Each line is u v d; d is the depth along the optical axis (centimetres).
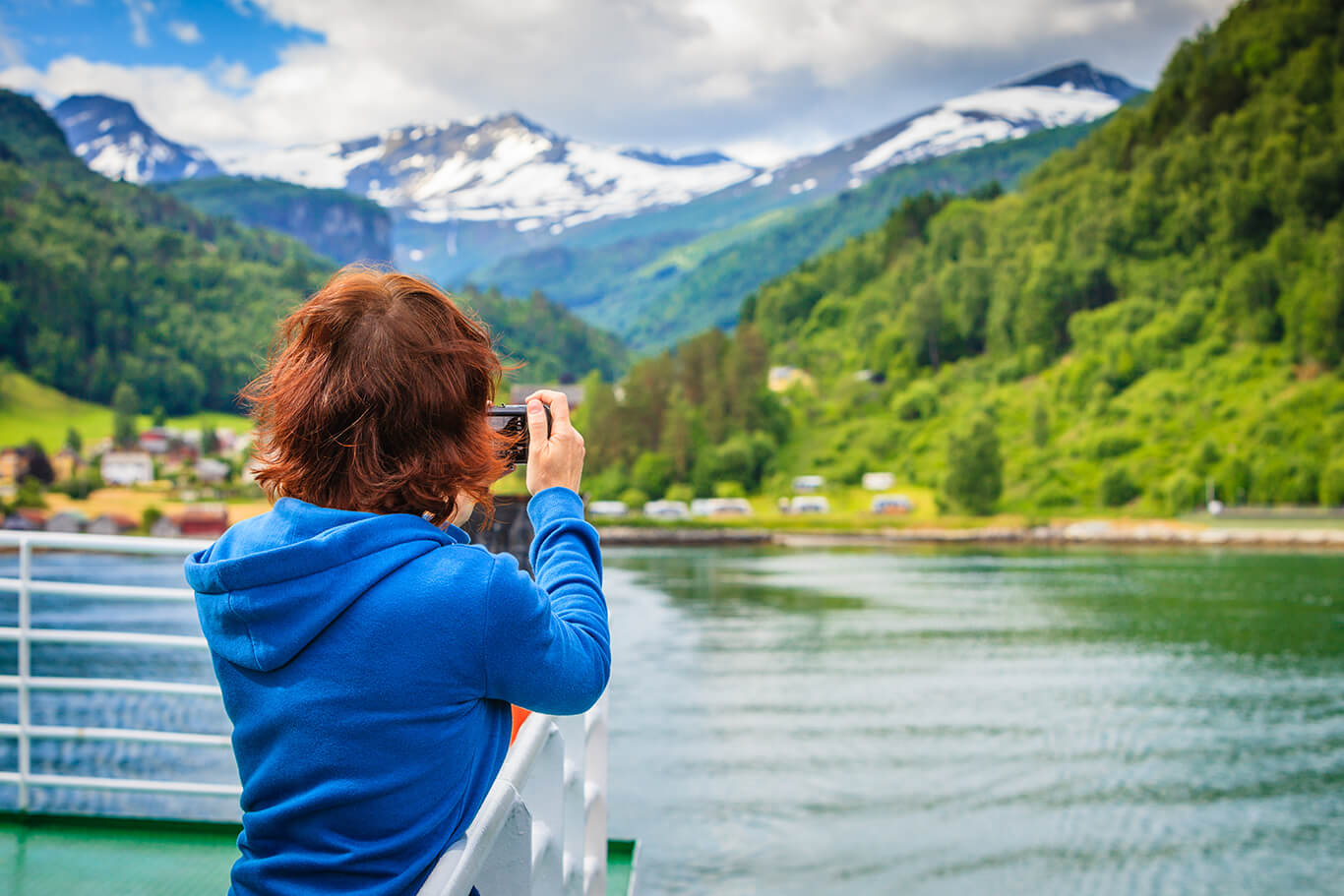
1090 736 3928
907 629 6275
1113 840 2802
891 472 14375
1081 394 14050
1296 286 13250
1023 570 9556
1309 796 3186
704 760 3547
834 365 17225
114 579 7831
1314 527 11556
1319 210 13738
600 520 13562
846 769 3450
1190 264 14512
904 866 2583
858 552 11650
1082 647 5731
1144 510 12388
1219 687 4784
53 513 11531
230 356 16812
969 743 3825
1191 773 3431
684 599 7581
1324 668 5150
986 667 5244
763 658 5444
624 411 15375
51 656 5081
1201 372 13488
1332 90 14700
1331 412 12244
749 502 14388
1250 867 2620
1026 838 2817
